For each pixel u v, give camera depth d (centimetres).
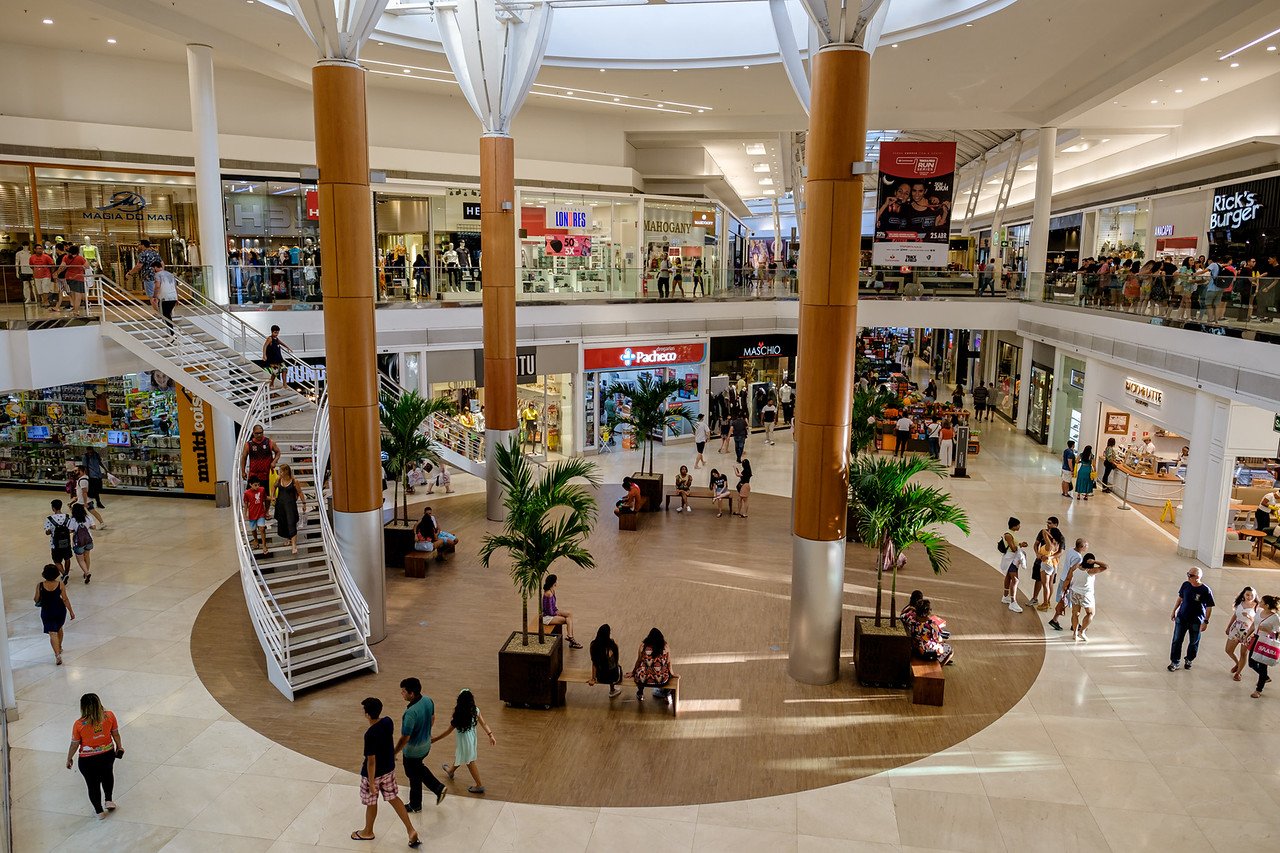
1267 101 2342
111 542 1914
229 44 2120
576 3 1856
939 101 2905
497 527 2084
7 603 1555
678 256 3120
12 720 1155
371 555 1414
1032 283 2991
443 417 2434
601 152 3234
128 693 1237
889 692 1272
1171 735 1144
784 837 932
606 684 1277
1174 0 1761
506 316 2066
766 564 1822
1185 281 1838
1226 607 1580
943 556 1398
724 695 1256
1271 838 932
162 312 1814
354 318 1362
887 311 3131
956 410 3178
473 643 1422
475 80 1938
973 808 984
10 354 1480
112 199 2398
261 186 2553
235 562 1789
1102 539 1986
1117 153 3478
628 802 993
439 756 1091
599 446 2933
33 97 2212
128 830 930
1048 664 1355
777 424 3491
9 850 840
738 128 3234
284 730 1142
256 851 898
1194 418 1847
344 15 1302
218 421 2203
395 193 2827
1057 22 1911
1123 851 911
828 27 1171
